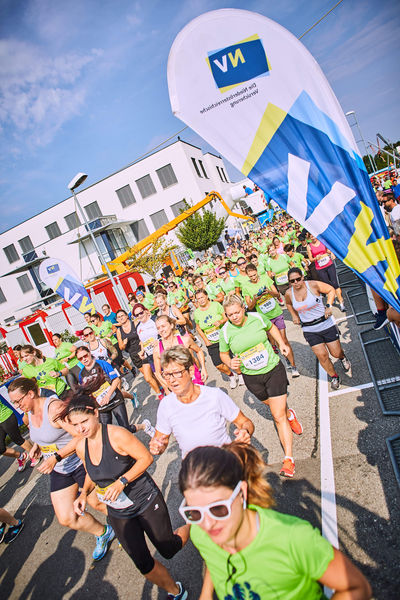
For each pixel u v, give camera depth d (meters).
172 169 34.00
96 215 35.19
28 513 4.81
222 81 2.66
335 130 2.62
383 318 3.77
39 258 34.56
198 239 29.84
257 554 1.18
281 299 9.34
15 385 3.17
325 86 2.59
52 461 2.93
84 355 4.53
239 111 2.70
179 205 34.31
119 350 8.34
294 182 2.73
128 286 19.08
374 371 4.33
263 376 3.44
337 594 1.08
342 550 2.37
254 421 4.55
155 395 7.00
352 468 3.04
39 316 16.77
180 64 2.65
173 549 2.41
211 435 2.37
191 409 2.39
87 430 2.32
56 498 3.18
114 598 2.90
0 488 5.98
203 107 2.71
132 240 35.06
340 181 2.66
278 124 2.68
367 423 3.53
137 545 2.32
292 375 5.18
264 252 14.86
